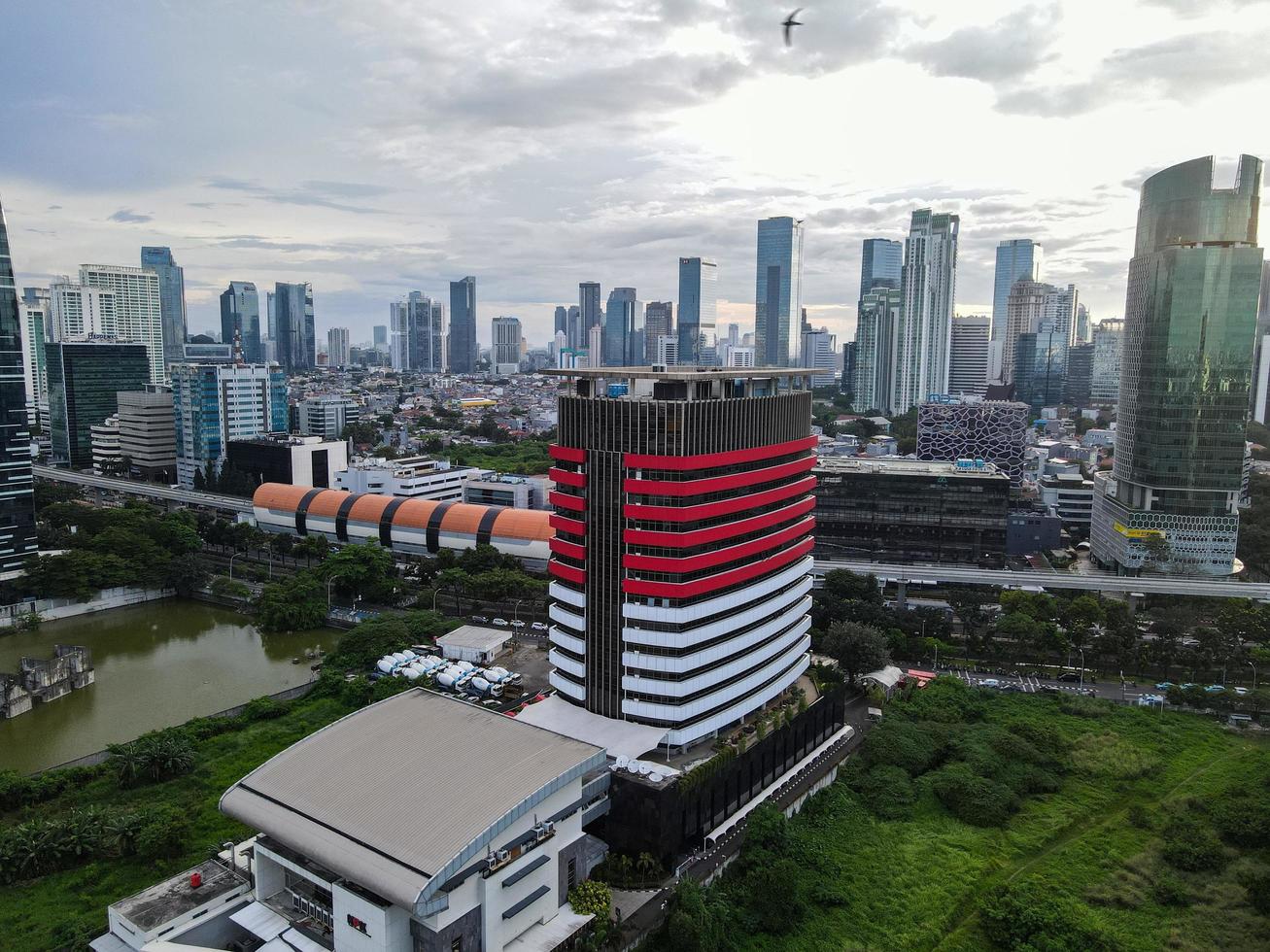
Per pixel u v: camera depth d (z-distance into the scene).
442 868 93.81
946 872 129.88
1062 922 115.00
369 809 105.50
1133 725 179.62
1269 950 112.50
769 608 156.50
